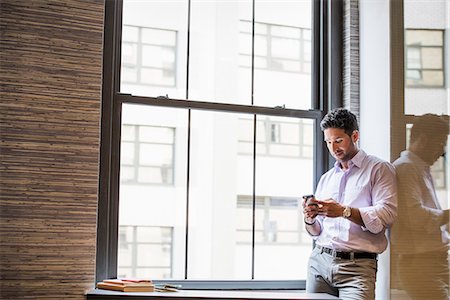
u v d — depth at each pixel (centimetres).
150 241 785
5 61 323
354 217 331
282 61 561
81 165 332
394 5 367
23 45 326
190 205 796
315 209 335
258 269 796
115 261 357
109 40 362
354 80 394
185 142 775
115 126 363
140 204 772
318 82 405
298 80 541
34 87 326
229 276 804
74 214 329
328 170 398
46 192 325
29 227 321
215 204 798
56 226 325
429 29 356
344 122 347
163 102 372
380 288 366
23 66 325
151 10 705
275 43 555
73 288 325
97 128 337
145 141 758
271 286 384
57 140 328
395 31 367
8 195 319
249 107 388
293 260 794
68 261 326
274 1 509
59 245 325
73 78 333
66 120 331
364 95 389
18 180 321
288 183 781
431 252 346
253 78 416
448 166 345
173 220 789
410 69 361
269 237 791
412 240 351
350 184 352
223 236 800
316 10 409
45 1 330
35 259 321
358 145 393
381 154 371
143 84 723
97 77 338
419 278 348
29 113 325
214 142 796
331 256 346
